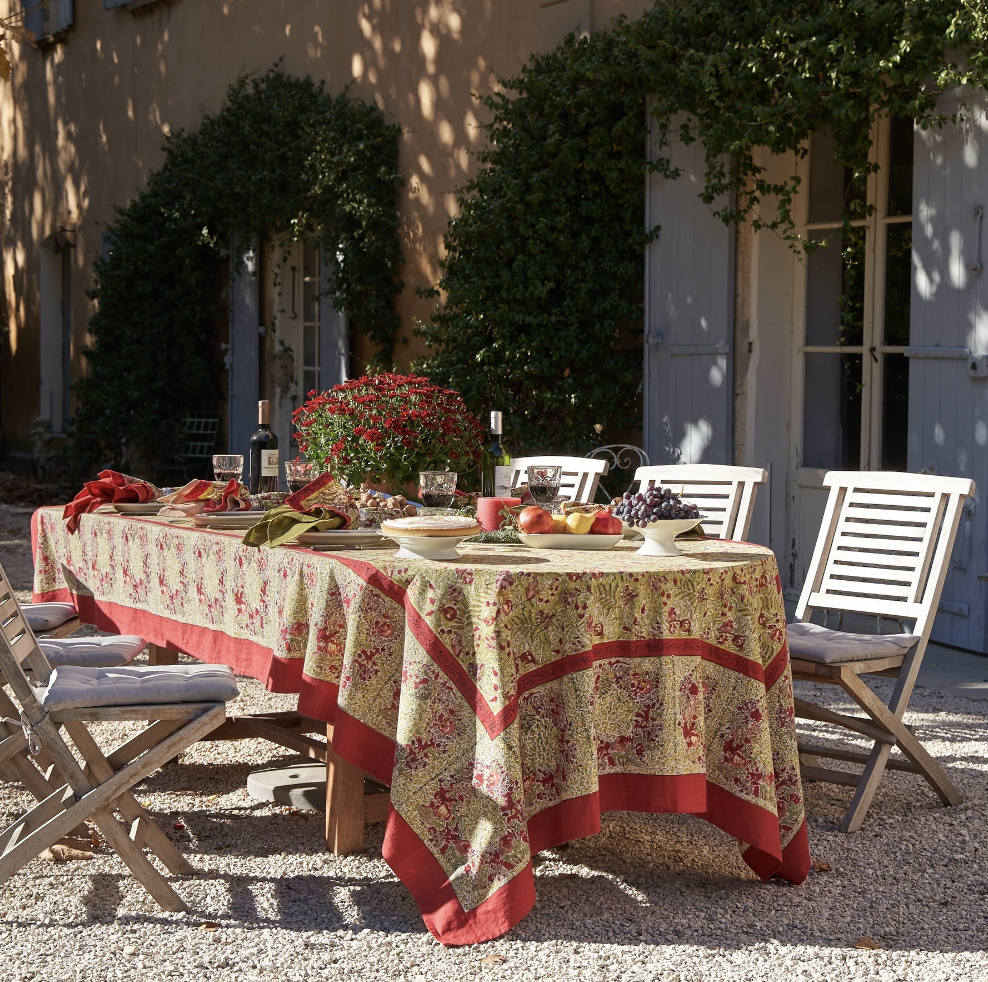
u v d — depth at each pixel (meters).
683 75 6.80
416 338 9.55
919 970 2.70
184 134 12.12
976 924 2.96
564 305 7.77
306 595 3.17
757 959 2.75
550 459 4.96
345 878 3.21
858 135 6.60
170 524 3.95
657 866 3.33
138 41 12.96
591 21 7.91
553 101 7.72
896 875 3.28
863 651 3.71
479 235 7.99
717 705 3.14
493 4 8.67
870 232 6.68
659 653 2.98
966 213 5.87
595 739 2.94
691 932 2.89
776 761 3.22
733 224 6.96
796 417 7.09
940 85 5.81
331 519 3.46
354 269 9.65
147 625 3.97
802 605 4.16
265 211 10.64
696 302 7.20
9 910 3.01
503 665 2.83
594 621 2.94
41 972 2.67
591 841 3.54
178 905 3.02
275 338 11.28
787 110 6.47
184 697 3.07
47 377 15.30
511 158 7.95
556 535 3.42
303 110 10.41
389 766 3.02
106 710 3.00
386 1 9.67
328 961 2.72
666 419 7.45
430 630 2.91
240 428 11.64
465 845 2.89
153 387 11.93
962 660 5.84
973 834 3.59
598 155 7.61
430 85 9.28
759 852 3.20
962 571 5.96
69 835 3.54
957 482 3.84
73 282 14.45
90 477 12.52
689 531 3.74
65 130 14.50
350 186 9.62
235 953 2.77
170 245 11.91
